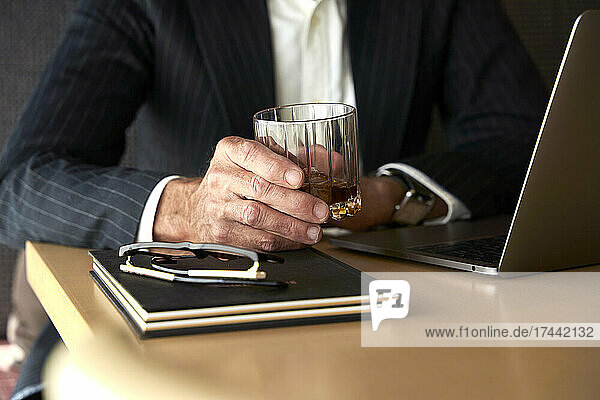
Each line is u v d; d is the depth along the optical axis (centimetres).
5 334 179
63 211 98
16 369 159
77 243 98
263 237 83
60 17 180
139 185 95
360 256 91
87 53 124
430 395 52
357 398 52
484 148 131
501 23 151
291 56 139
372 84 138
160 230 93
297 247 84
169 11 130
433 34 145
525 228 77
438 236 95
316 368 56
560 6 219
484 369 56
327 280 69
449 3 146
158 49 131
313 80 141
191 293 66
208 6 132
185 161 133
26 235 102
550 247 79
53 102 119
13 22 177
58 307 77
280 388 54
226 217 83
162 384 54
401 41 140
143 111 141
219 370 56
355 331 63
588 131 75
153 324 62
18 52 178
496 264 80
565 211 78
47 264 89
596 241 81
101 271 77
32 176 105
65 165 106
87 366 58
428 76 146
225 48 131
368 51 138
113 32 127
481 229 99
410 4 142
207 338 62
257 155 81
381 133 139
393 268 84
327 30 142
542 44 219
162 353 59
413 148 147
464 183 109
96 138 121
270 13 139
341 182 83
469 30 147
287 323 64
